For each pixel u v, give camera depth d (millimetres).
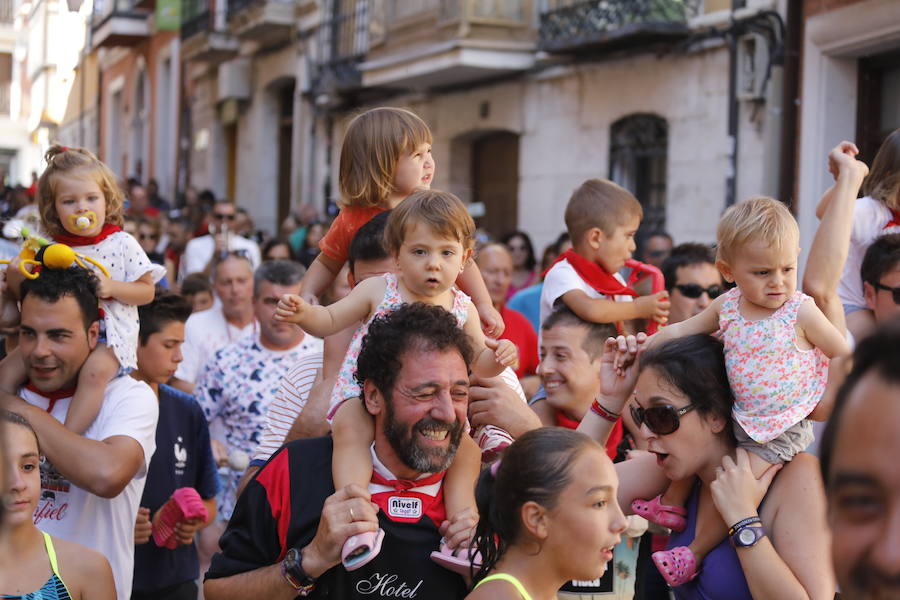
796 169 9750
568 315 4129
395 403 2809
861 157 9203
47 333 3676
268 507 2977
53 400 3828
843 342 2980
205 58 23281
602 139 12953
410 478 2938
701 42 11305
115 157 30250
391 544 2879
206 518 4180
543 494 2598
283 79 20844
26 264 3730
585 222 4738
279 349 5891
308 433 3291
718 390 3002
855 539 1146
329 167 18781
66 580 3064
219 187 24188
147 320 4457
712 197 11227
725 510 2896
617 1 12219
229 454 5832
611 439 3971
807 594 2824
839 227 3586
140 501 4328
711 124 11250
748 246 2975
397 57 15430
